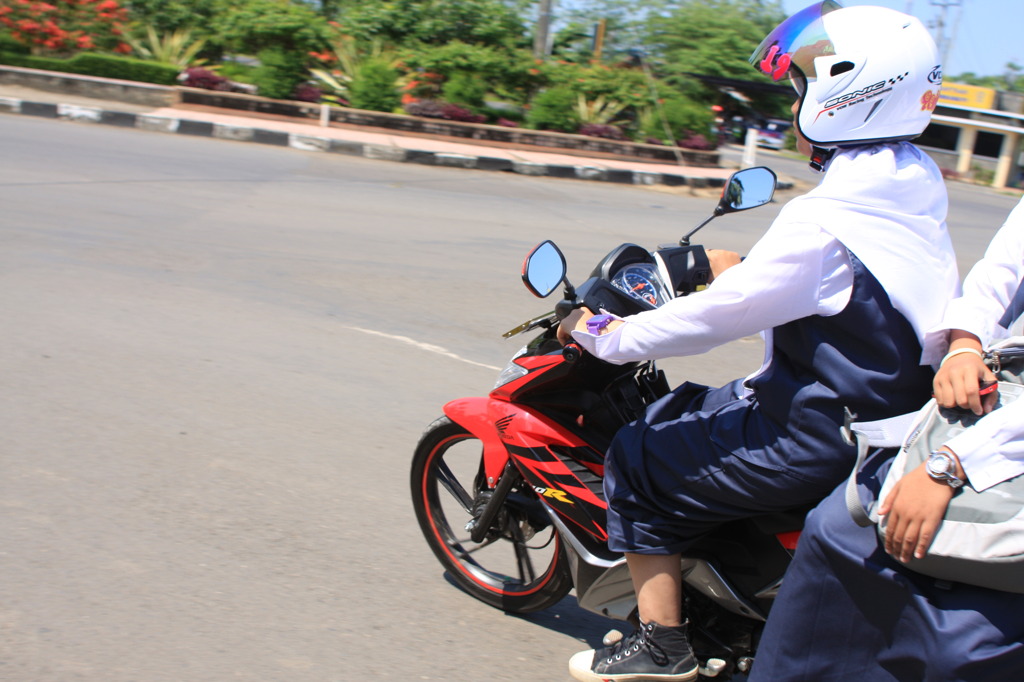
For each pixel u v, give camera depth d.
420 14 19.48
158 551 3.31
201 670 2.71
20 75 16.64
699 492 2.38
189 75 17.38
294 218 9.24
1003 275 2.26
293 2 20.61
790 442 2.22
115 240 7.61
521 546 3.23
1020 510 1.76
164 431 4.29
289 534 3.52
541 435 2.81
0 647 2.73
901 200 2.13
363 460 4.19
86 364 5.01
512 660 2.95
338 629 2.99
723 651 2.58
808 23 2.21
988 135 36.62
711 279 2.74
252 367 5.18
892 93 2.14
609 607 2.73
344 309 6.43
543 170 15.09
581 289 2.54
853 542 2.04
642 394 2.87
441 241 8.94
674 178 15.62
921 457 1.90
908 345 2.12
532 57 19.53
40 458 3.92
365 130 16.84
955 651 1.87
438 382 5.21
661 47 29.34
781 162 24.47
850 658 2.09
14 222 7.80
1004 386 1.92
